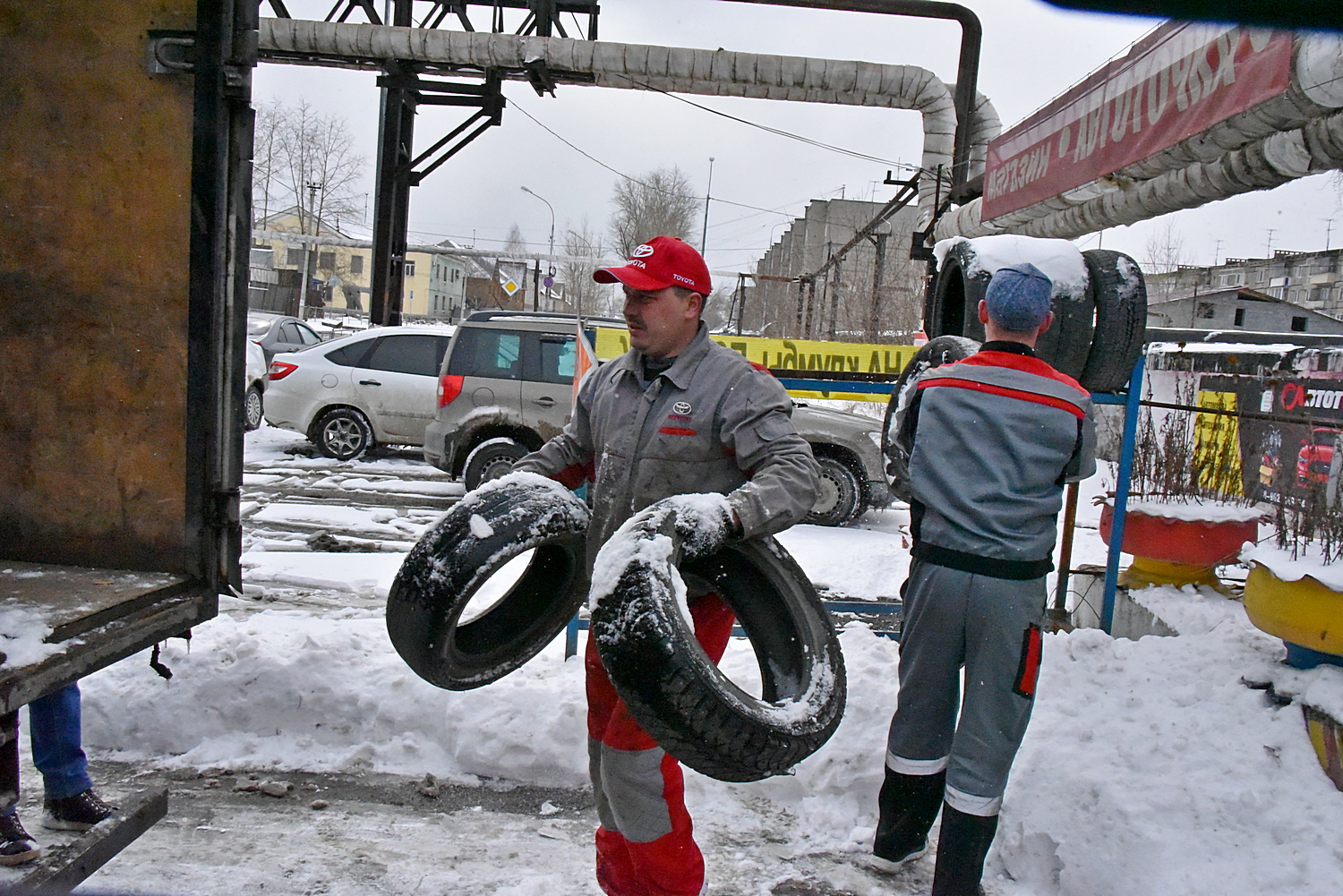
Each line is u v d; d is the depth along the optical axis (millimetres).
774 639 2434
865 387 5176
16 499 2480
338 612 5418
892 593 6012
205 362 2381
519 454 9445
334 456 11633
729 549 2436
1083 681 3758
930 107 16750
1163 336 14875
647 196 50656
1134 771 3211
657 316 2432
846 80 16531
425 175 18875
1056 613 4883
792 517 2273
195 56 2297
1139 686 3654
